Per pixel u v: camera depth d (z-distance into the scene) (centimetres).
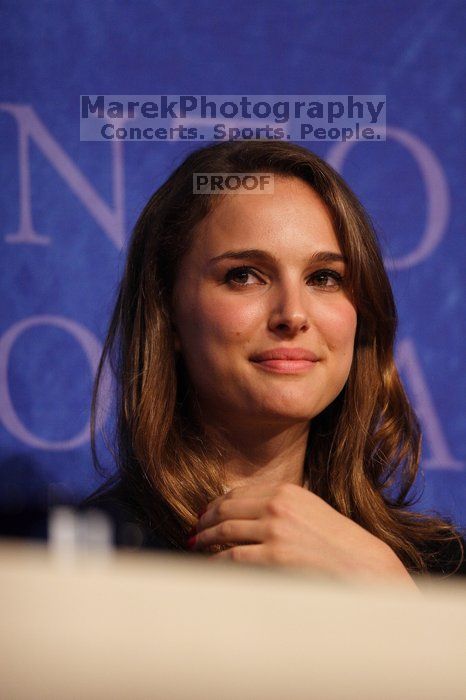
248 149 497
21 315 789
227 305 466
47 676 52
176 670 53
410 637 56
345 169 802
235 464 503
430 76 813
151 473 493
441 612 58
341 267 488
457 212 805
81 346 789
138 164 797
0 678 52
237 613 55
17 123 793
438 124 812
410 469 590
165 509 490
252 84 805
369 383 543
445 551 560
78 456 780
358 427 542
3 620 53
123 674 53
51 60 796
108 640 53
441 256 802
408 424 573
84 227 794
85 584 55
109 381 745
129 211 796
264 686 53
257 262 468
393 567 399
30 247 791
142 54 802
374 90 810
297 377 465
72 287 792
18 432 780
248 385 465
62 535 308
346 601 57
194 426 509
